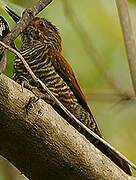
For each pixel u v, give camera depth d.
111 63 16.38
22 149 7.56
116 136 15.74
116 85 14.05
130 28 11.83
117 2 11.98
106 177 8.02
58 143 7.67
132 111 15.77
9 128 7.35
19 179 13.41
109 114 15.59
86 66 15.62
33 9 7.50
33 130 7.48
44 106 7.60
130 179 8.25
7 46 7.21
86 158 7.86
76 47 15.55
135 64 11.70
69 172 7.82
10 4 9.48
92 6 16.36
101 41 16.50
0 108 7.21
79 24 14.30
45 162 7.69
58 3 14.96
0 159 13.49
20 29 7.40
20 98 7.36
